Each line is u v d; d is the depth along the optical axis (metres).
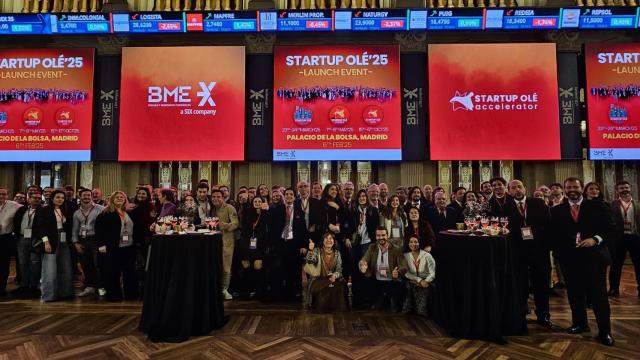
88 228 4.93
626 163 8.50
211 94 8.12
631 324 3.65
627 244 4.80
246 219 4.66
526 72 7.97
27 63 8.18
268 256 4.68
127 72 8.12
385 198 5.41
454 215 4.59
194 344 3.12
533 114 7.91
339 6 8.65
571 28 8.02
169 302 3.23
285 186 8.48
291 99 8.10
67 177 8.71
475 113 7.95
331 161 8.87
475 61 8.02
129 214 4.83
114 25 8.18
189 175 8.75
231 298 4.70
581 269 3.34
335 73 8.12
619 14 7.90
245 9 8.62
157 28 8.19
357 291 4.33
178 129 8.09
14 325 3.61
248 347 3.06
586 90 7.96
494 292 3.22
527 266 3.79
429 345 3.12
